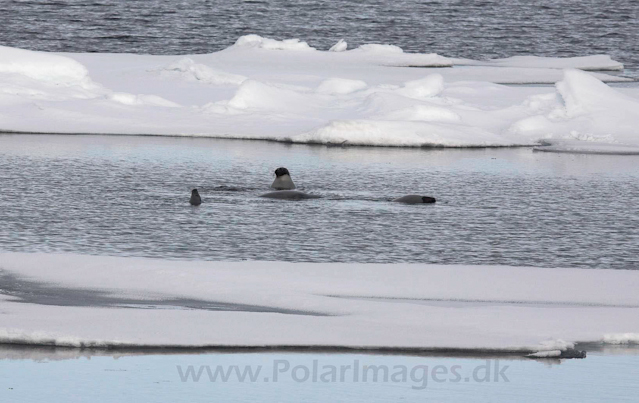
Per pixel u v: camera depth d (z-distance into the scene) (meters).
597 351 40.94
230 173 92.12
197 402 34.53
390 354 39.84
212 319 42.97
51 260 53.88
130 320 42.62
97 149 105.12
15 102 125.31
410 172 96.38
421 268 55.00
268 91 132.62
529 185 90.44
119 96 129.62
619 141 120.50
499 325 43.31
